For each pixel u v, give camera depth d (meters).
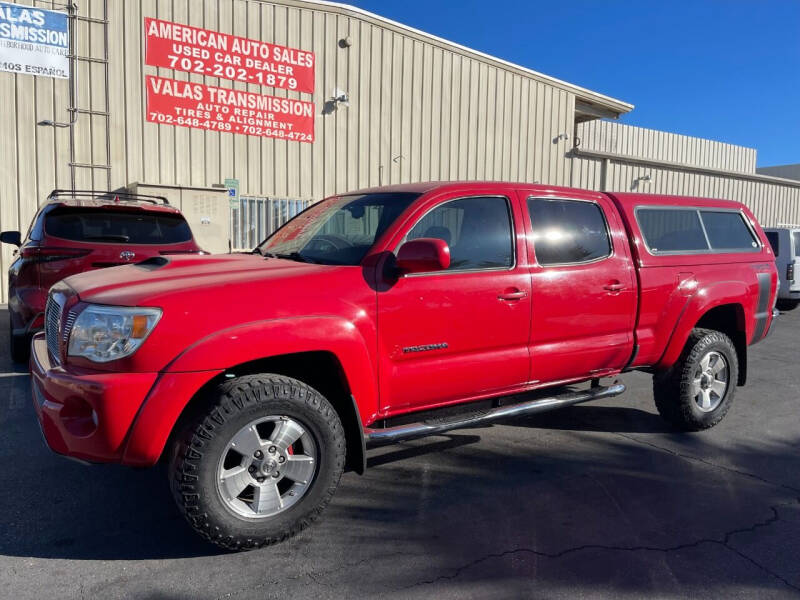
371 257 3.39
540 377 4.05
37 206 10.70
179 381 2.73
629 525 3.36
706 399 4.91
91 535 3.14
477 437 4.77
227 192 11.49
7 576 2.75
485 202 3.87
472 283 3.64
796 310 13.88
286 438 3.02
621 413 5.48
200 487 2.79
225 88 12.12
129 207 6.07
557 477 4.01
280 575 2.80
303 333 3.00
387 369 3.37
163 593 2.64
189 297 2.84
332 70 13.27
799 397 6.15
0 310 10.00
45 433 2.88
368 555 3.00
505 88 16.00
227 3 11.95
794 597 2.72
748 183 24.88
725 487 3.90
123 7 11.07
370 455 4.35
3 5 10.12
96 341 2.78
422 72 14.52
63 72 10.69
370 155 13.99
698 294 4.72
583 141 22.16
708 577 2.86
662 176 21.31
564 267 4.06
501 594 2.69
